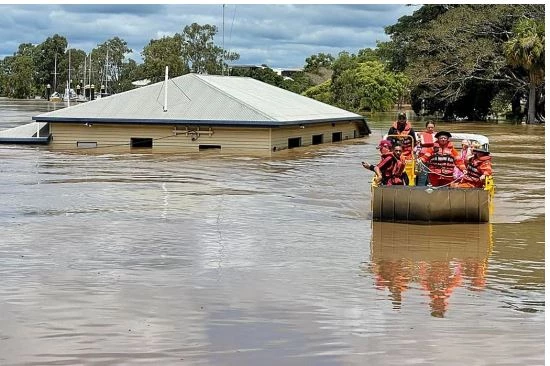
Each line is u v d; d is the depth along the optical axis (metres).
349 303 9.07
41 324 8.20
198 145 33.69
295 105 40.44
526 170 24.83
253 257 11.65
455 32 69.44
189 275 10.43
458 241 13.01
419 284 10.02
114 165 26.00
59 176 22.56
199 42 125.56
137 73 139.38
